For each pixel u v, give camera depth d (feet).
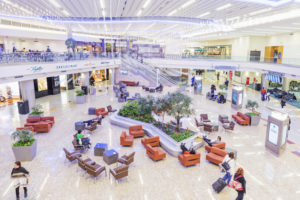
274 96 79.46
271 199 24.73
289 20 49.55
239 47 108.47
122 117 48.01
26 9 53.72
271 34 90.12
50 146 36.88
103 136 41.52
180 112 37.88
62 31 106.01
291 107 64.23
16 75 45.29
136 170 30.22
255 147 37.37
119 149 36.29
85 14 63.82
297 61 58.65
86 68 72.69
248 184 27.27
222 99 66.74
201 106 63.26
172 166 31.30
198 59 89.97
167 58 96.37
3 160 32.30
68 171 29.68
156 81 94.73
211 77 135.64
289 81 80.74
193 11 53.11
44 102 66.59
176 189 26.23
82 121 46.09
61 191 25.57
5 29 68.03
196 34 104.94
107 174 29.19
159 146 38.04
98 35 147.43
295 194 25.59
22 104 53.26
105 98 72.90
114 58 92.99
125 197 24.73
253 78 101.60
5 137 40.52
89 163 28.60
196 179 28.25
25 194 24.45
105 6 50.93
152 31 112.27
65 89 86.33
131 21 72.02
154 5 48.73
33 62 50.57
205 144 38.40
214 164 31.91
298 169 30.71
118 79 100.42
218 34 94.02
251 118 47.50
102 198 24.53
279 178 28.60
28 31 77.05
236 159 33.22
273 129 34.58
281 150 34.65
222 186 25.44
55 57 58.03
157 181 27.76
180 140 36.45
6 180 27.55
